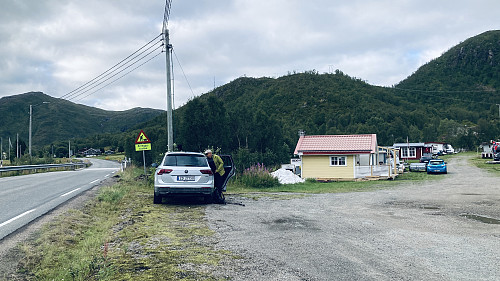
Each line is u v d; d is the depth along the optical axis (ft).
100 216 29.94
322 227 25.34
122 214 30.71
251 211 32.99
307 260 17.15
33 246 19.44
